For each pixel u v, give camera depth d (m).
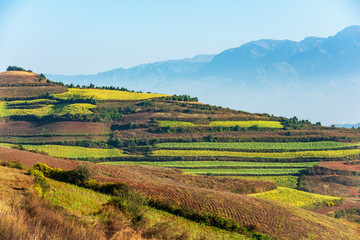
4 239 9.04
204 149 170.00
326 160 165.25
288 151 173.62
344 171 149.12
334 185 136.88
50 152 154.12
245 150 171.88
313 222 58.56
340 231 57.34
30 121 193.25
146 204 22.67
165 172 105.62
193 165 152.38
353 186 137.62
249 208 59.00
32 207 13.21
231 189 98.81
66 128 183.38
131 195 22.38
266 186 108.94
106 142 173.38
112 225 14.73
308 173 147.25
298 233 51.56
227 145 175.38
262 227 51.03
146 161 156.88
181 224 35.09
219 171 147.25
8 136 170.50
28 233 9.49
